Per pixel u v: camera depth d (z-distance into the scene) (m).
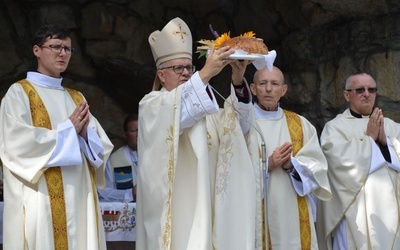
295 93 18.16
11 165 11.09
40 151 11.05
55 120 11.58
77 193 11.27
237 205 11.62
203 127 11.40
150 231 11.35
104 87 19.27
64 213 11.13
